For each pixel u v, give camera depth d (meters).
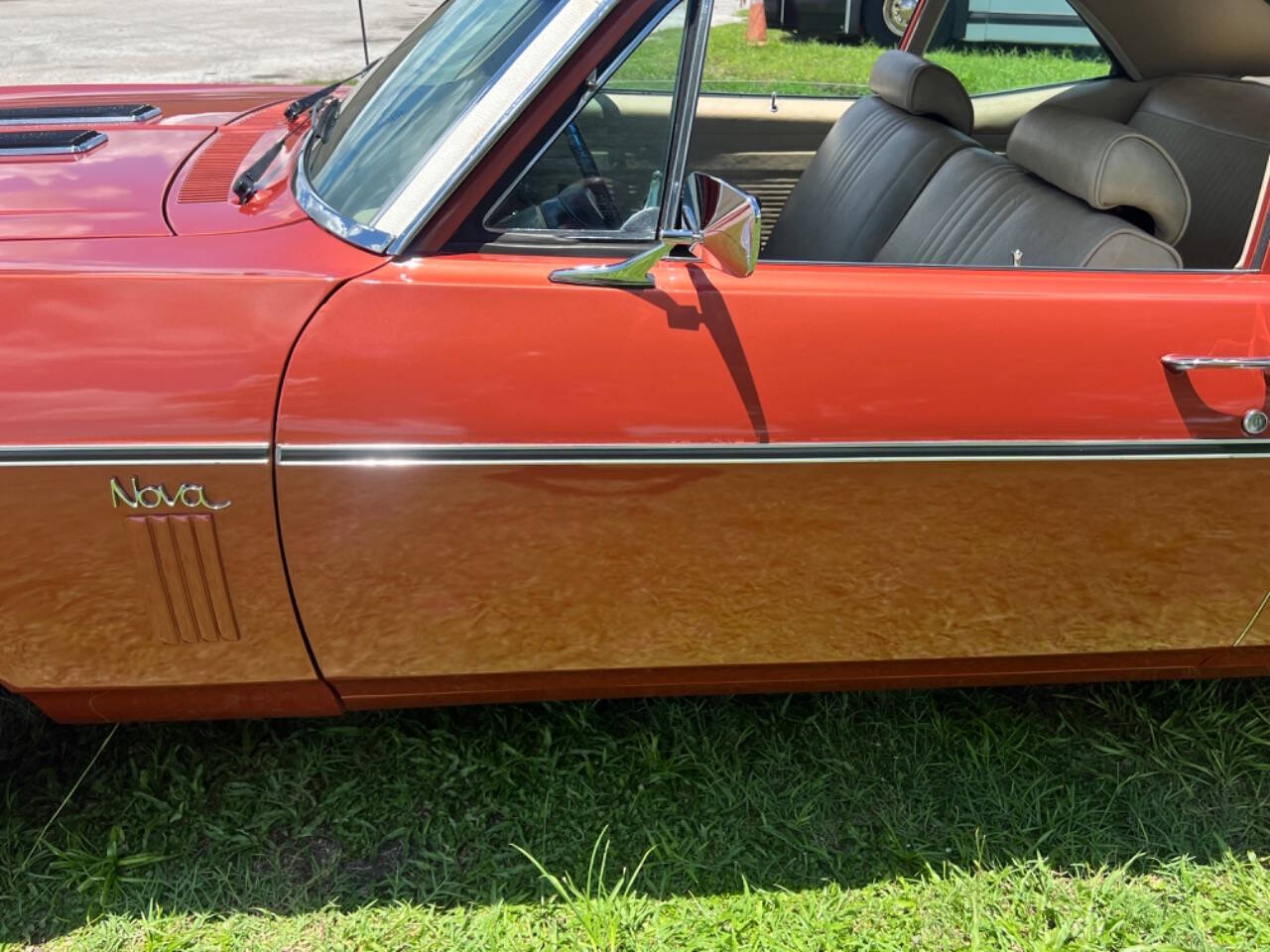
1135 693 2.31
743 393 1.63
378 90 1.94
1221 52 2.63
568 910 1.83
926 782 2.10
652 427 1.62
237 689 1.76
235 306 1.56
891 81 2.49
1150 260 1.79
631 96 1.62
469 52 1.74
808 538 1.72
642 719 2.21
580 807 2.01
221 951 1.74
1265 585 1.85
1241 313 1.70
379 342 1.57
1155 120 2.59
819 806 2.04
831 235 2.48
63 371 1.53
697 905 1.84
